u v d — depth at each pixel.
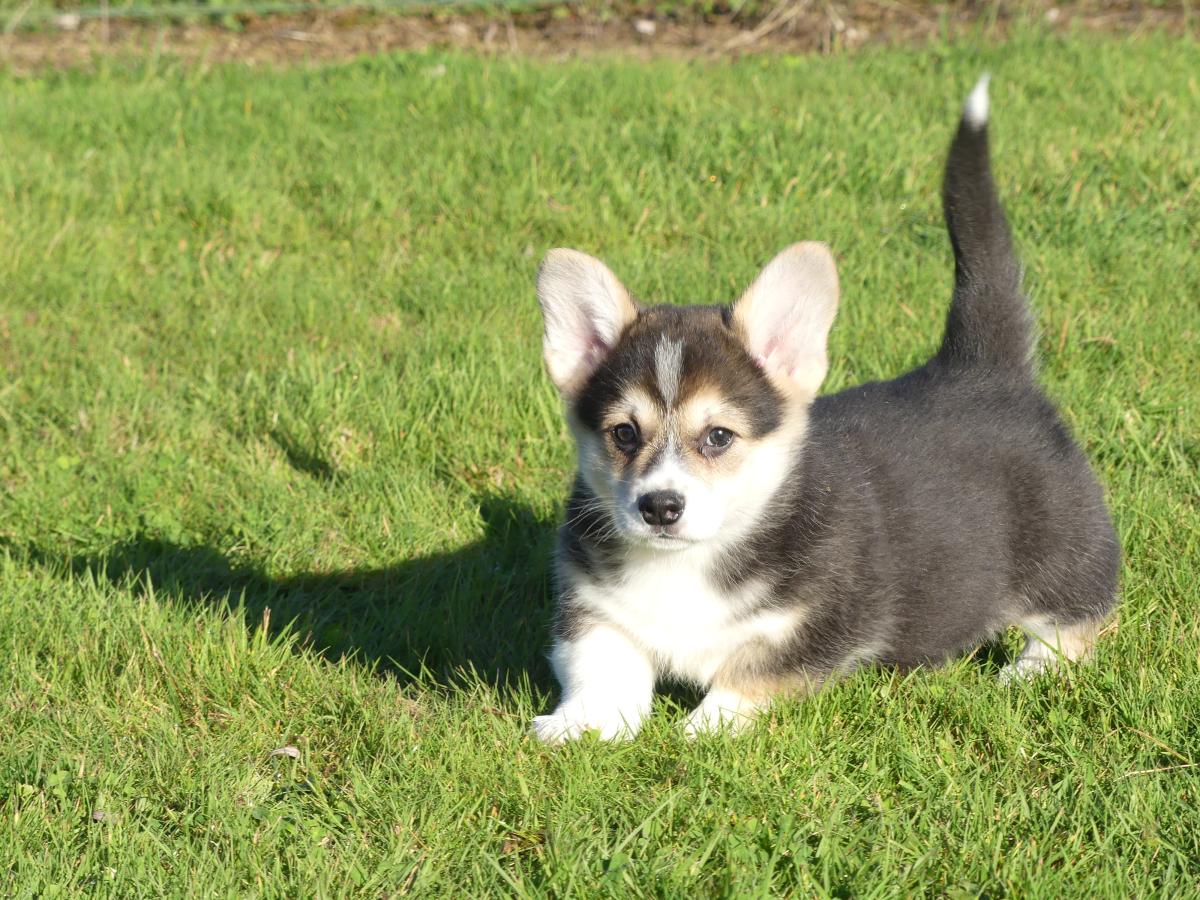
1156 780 3.61
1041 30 11.09
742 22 12.22
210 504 5.64
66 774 3.83
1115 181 7.82
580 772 3.76
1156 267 6.95
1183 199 7.59
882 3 12.17
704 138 8.59
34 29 12.73
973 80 9.73
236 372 6.73
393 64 10.84
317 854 3.47
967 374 4.82
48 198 8.52
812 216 7.79
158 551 5.35
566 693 4.23
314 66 11.33
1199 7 11.61
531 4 12.76
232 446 6.04
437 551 5.28
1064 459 4.63
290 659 4.50
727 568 4.16
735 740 3.93
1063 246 7.22
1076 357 6.20
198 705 4.27
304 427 6.06
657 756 3.91
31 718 4.16
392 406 6.09
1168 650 4.27
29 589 4.89
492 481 5.70
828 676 4.22
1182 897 3.26
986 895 3.30
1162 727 3.87
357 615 4.97
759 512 4.18
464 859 3.51
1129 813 3.51
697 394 4.13
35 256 7.87
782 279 4.27
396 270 7.73
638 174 8.27
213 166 8.91
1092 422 5.64
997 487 4.52
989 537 4.46
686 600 4.19
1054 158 8.02
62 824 3.62
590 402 4.29
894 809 3.61
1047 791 3.65
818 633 4.18
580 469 4.35
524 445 5.89
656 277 7.13
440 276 7.46
